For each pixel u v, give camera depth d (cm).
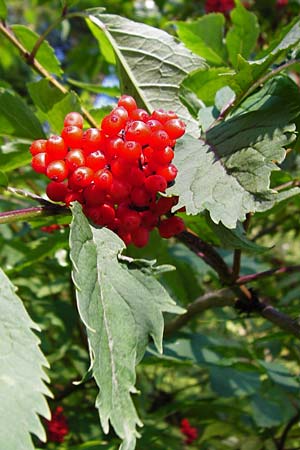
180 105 22
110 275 16
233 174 18
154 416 35
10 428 13
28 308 35
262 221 49
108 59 27
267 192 17
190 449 41
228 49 30
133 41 23
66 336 35
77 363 36
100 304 16
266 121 19
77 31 78
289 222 49
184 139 20
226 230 18
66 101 24
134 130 17
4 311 14
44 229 30
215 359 31
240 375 35
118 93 31
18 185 36
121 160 17
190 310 27
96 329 15
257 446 39
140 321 16
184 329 35
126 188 18
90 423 37
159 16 54
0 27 26
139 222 18
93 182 18
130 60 23
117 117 18
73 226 16
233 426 41
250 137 19
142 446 30
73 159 17
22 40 28
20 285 34
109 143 18
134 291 16
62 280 37
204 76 24
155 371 47
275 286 48
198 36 31
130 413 15
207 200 17
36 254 27
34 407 13
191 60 23
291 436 39
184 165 19
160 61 23
